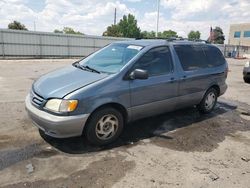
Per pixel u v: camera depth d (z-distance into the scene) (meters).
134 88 4.57
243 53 47.78
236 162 4.11
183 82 5.48
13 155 3.96
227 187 3.42
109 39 32.12
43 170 3.60
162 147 4.49
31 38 26.62
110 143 4.50
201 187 3.40
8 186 3.23
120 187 3.30
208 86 6.20
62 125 3.87
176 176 3.61
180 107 5.72
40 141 4.45
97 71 4.66
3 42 25.12
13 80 10.60
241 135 5.26
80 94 3.97
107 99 4.22
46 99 4.01
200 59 6.05
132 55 4.81
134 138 4.80
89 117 4.16
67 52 29.34
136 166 3.81
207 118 6.18
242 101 8.12
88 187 3.28
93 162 3.87
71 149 4.22
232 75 15.09
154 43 5.19
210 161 4.09
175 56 5.43
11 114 5.81
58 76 4.61
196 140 4.87
